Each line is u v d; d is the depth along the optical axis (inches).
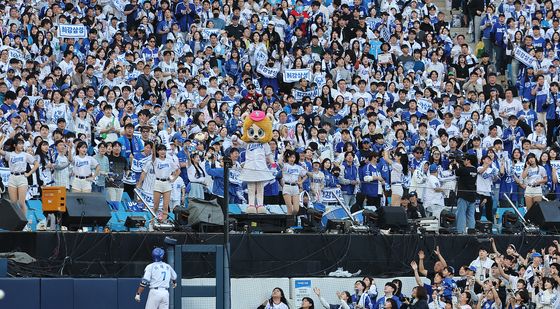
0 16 4623.5
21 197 3506.4
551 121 4822.8
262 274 3521.2
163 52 4645.7
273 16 5039.4
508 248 3700.8
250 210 3595.0
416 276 3567.9
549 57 5012.3
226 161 3390.7
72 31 4586.6
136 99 4407.0
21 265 3248.0
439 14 5265.8
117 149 3700.8
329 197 3767.2
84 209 3373.5
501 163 3988.7
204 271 3447.3
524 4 5305.1
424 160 4062.5
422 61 5009.8
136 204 3614.7
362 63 4896.7
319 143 4239.7
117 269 3373.5
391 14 5216.5
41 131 3909.9
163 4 4886.8
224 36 4845.0
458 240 3730.3
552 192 4082.2
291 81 4731.8
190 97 4451.3
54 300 3176.7
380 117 4530.0
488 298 3513.8
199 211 3491.6
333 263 3604.8
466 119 4667.8
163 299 3186.5
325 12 5137.8
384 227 3676.2
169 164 3617.1
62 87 4362.7
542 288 3508.9
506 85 5142.7
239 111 4350.4
